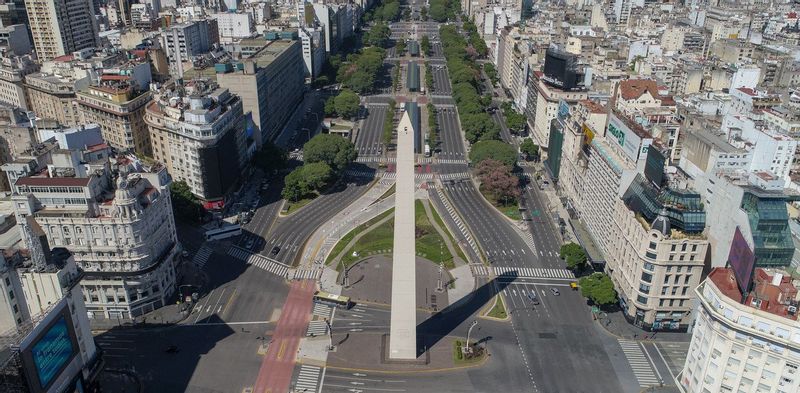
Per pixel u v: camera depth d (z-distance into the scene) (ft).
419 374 628.69
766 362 486.38
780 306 492.54
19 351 469.16
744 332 488.44
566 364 645.10
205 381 615.16
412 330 634.43
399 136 545.85
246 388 606.55
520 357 654.94
